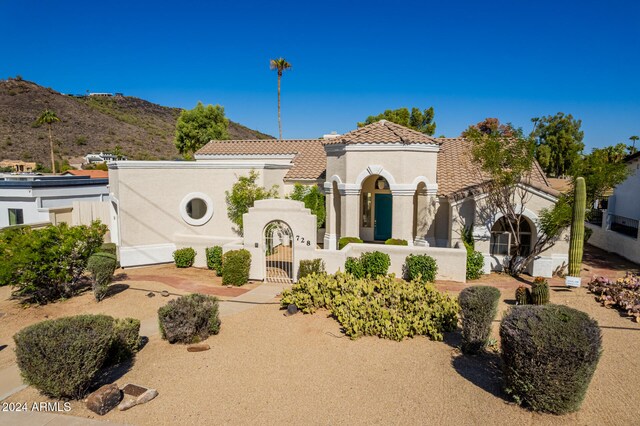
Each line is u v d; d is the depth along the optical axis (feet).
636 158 76.54
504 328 27.30
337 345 38.40
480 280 61.26
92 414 27.81
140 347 38.96
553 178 174.91
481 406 27.63
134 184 72.59
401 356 35.83
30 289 53.88
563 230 61.87
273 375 32.91
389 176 69.67
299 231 62.34
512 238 66.18
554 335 25.49
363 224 85.92
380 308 41.73
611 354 35.58
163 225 75.66
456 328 41.73
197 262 74.08
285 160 97.45
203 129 189.88
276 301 52.95
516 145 59.06
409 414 27.17
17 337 28.68
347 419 26.84
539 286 46.65
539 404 26.27
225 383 31.76
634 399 28.30
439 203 72.18
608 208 84.74
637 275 61.36
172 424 26.61
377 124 76.89
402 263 61.98
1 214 95.40
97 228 58.70
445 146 87.86
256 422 26.71
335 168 74.49
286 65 189.26
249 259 62.90
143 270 71.67
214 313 41.37
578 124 174.91
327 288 48.49
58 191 97.71
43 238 52.75
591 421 25.79
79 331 29.30
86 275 65.16
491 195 62.80
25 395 30.91
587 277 61.98
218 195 77.00
